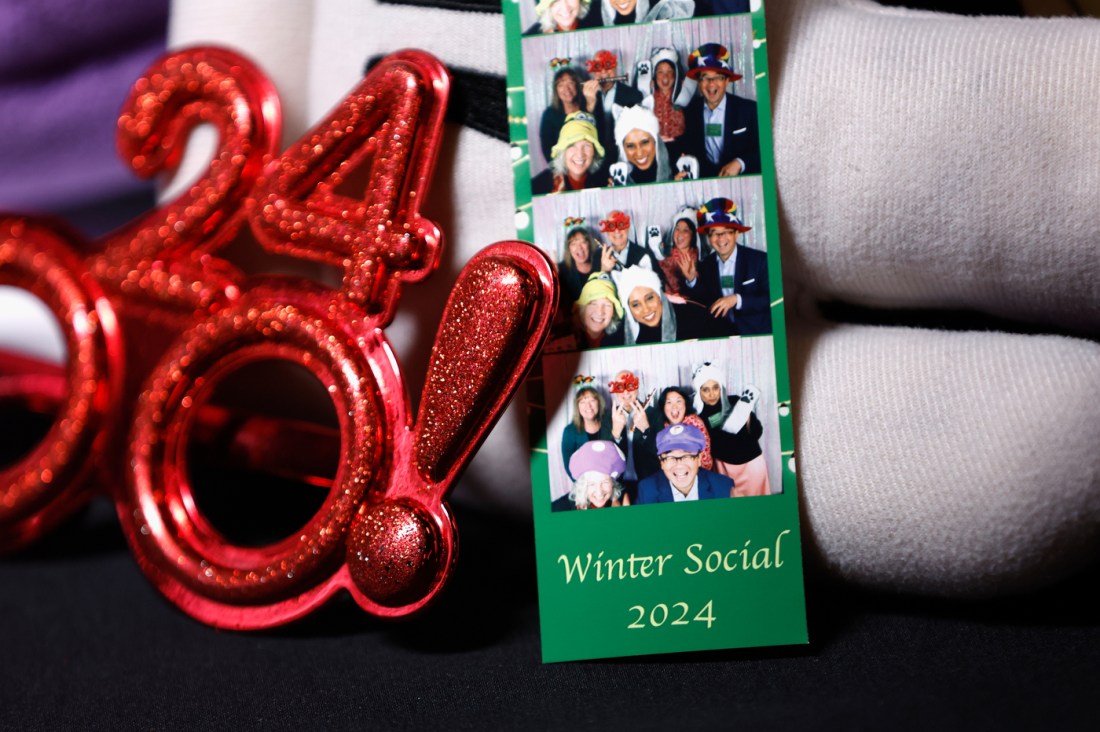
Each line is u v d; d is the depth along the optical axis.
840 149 0.54
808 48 0.55
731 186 0.54
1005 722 0.41
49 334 0.81
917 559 0.52
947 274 0.55
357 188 0.61
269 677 0.54
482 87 0.58
